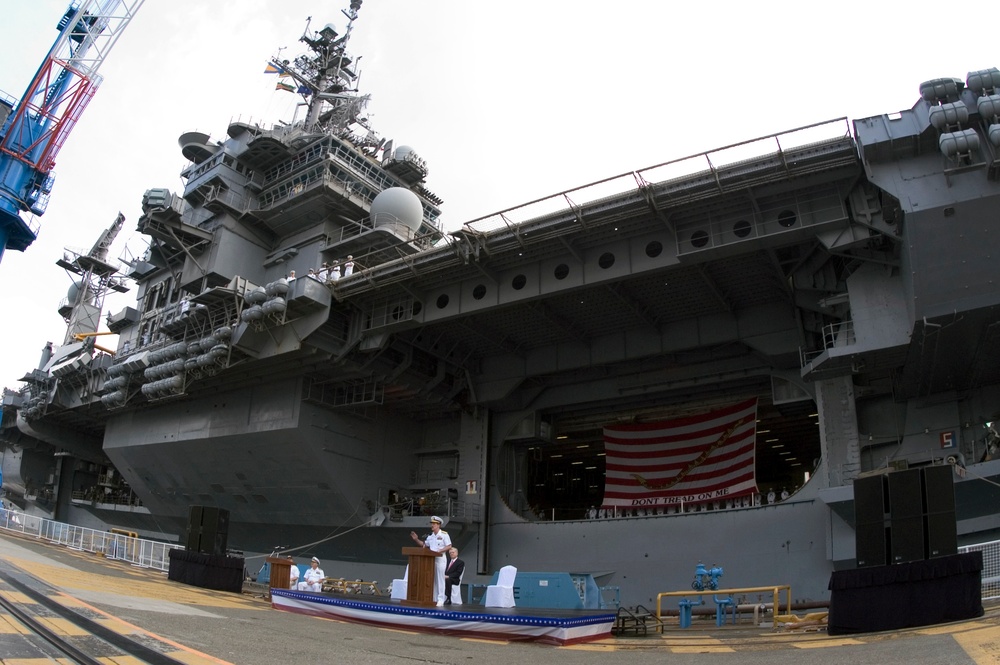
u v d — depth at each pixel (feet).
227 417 107.04
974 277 55.47
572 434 117.19
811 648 27.94
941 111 53.88
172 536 144.15
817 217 63.21
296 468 102.06
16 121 119.65
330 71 140.46
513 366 100.94
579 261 75.25
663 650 30.81
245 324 90.79
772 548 77.92
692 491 91.86
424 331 94.32
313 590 59.62
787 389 83.56
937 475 33.12
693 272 75.77
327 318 87.15
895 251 62.28
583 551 92.63
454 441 110.01
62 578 39.06
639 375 95.71
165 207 108.99
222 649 21.54
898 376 70.23
